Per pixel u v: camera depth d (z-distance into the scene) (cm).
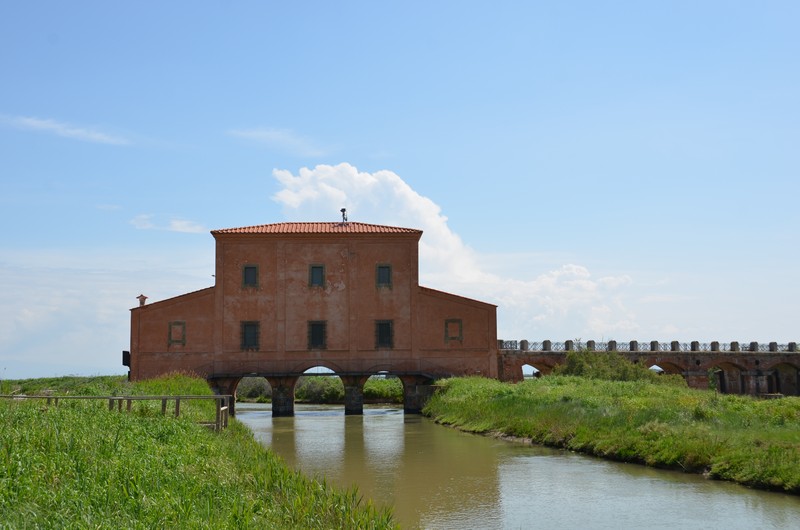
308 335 5578
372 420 4675
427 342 5616
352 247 5672
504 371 6203
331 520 1345
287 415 5341
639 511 1741
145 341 5456
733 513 1697
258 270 5612
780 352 6850
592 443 2702
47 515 1016
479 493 1989
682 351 6706
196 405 3259
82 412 2044
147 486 1225
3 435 1414
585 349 5903
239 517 1141
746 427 2456
